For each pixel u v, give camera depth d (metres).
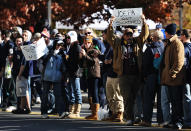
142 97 17.14
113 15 16.55
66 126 16.48
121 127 16.22
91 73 18.25
